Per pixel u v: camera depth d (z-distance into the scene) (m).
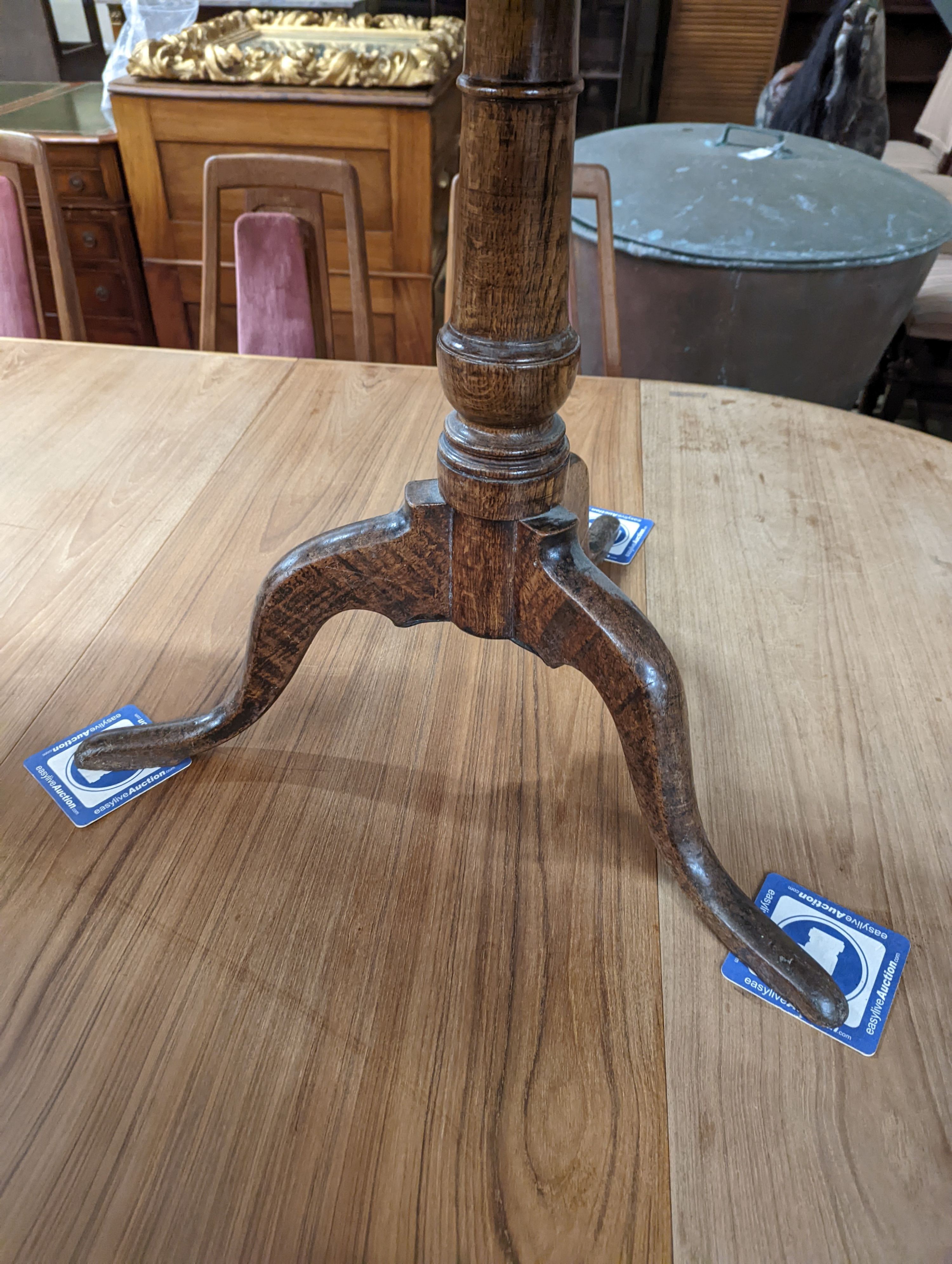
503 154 0.41
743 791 0.66
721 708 0.72
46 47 3.23
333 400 1.12
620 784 0.67
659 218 1.83
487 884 0.60
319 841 0.62
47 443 1.04
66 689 0.74
